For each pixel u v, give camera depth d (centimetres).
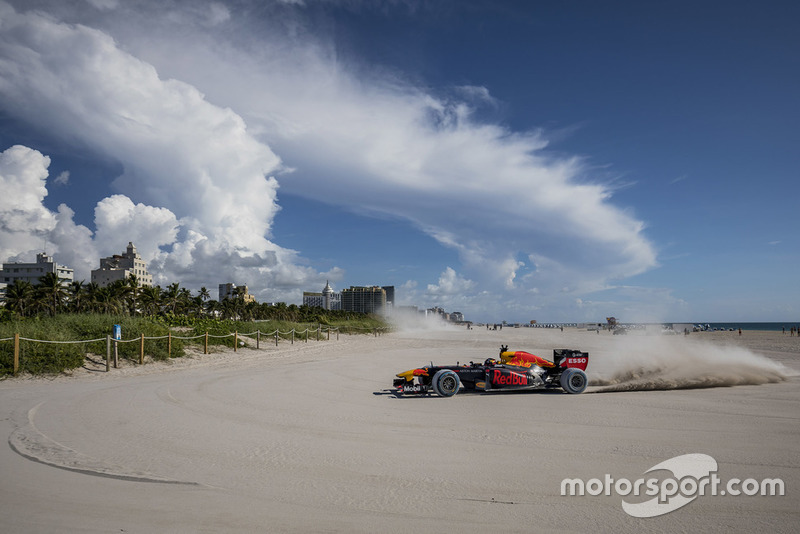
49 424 812
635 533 395
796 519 424
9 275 15488
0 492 487
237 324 3594
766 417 866
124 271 17775
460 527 407
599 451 643
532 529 404
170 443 688
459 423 834
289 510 444
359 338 4894
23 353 1518
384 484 516
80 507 449
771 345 3634
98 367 1703
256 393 1188
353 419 870
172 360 2025
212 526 408
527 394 1209
